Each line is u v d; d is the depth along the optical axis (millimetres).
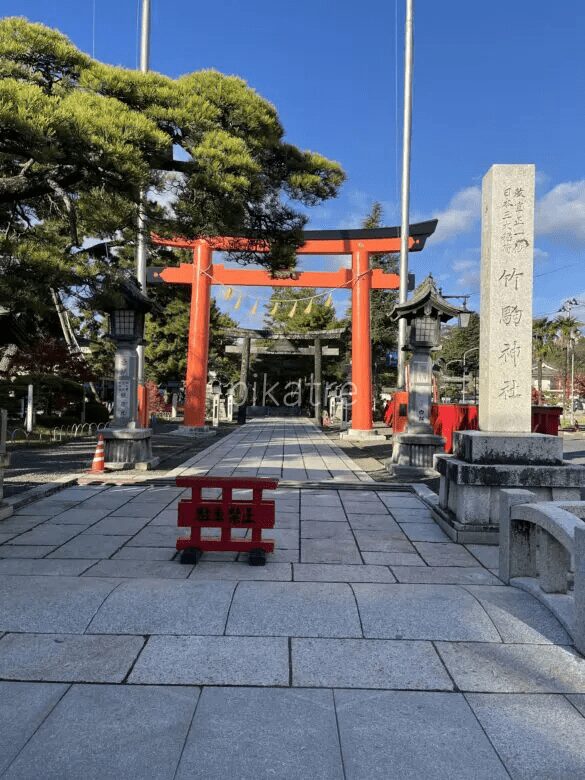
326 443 19062
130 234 9578
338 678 3053
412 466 11781
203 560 5250
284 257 9656
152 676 3035
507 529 4648
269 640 3461
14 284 7051
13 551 5512
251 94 7590
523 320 6457
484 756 2424
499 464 6109
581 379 36406
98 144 5742
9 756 2371
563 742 2527
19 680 2982
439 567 5137
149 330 33938
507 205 6504
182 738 2510
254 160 7633
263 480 5293
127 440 11695
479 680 3061
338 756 2406
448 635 3568
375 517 7355
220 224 7809
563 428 29500
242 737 2521
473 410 15734
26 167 7070
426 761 2385
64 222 8812
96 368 28875
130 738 2504
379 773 2309
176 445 17734
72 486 9484
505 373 6461
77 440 18391
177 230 7812
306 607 3932
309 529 6641
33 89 5633
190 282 21984
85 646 3352
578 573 3428
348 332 37938
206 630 3568
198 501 5195
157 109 6594
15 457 13586
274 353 34938
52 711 2701
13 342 22484
